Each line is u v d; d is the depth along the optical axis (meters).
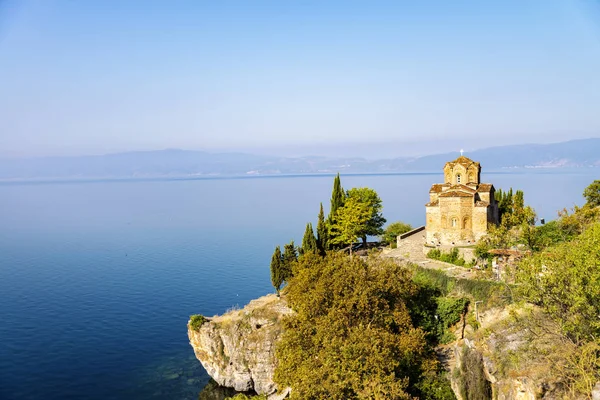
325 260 61.19
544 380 34.25
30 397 61.50
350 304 48.47
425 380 47.19
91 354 74.56
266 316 65.38
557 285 35.00
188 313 93.75
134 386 64.62
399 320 51.16
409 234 93.06
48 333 83.19
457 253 70.25
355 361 40.06
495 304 53.25
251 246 165.25
